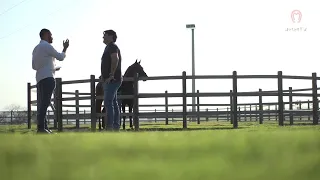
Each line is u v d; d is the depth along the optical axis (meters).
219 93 13.10
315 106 14.34
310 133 1.68
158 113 13.27
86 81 14.09
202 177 0.65
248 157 0.91
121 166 0.75
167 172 0.68
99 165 0.77
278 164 0.78
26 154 1.02
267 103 18.36
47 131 7.54
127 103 14.33
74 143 1.34
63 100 14.79
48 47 7.46
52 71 7.58
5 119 31.03
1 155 1.00
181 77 13.05
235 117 13.16
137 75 13.23
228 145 1.19
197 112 13.27
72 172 0.70
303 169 0.72
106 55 8.08
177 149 1.09
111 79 8.01
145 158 0.89
